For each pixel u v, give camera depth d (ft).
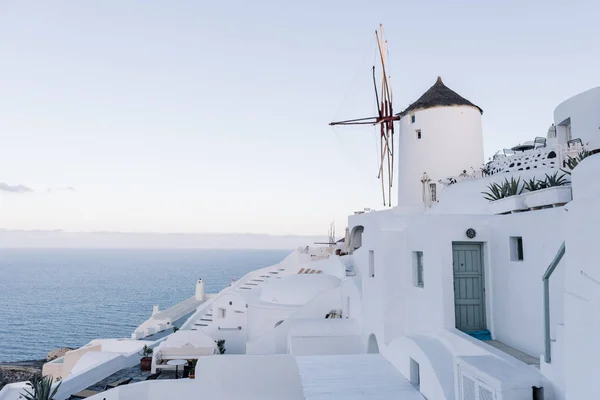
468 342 28.84
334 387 34.24
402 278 42.34
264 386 35.91
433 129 86.02
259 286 96.68
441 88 90.68
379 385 34.22
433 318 34.81
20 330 250.16
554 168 43.75
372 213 82.23
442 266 33.27
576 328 17.71
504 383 21.38
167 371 60.49
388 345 40.91
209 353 63.21
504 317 32.14
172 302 371.97
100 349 86.33
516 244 31.65
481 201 50.14
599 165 16.97
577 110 54.39
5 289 495.00
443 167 84.74
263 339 64.18
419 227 38.19
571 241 18.26
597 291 16.39
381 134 97.30
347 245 89.81
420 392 32.12
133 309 329.72
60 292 460.96
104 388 53.47
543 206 32.14
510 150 65.31
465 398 24.58
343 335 52.70
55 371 85.66
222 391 38.19
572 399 17.97
